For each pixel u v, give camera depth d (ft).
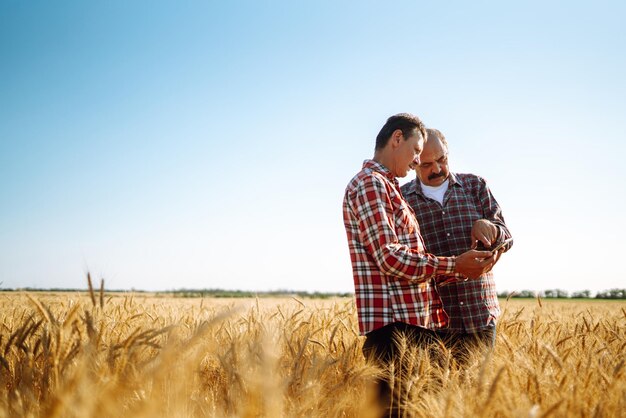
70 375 6.01
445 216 11.18
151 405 5.40
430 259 8.25
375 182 8.62
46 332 7.02
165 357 5.79
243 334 10.27
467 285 10.52
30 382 6.51
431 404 6.91
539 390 6.82
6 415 5.90
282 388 5.93
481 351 9.27
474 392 6.62
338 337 11.32
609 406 6.34
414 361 7.93
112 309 12.48
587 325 12.41
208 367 8.71
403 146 9.11
